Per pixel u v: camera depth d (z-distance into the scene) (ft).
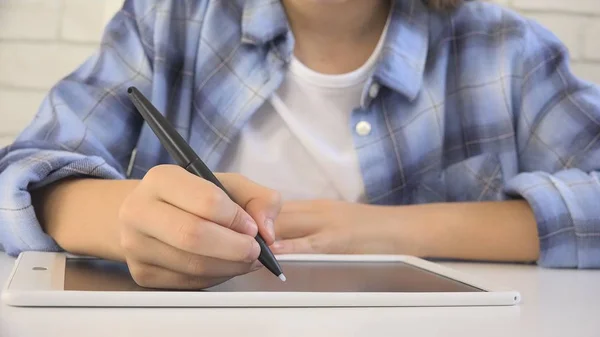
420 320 1.22
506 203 2.41
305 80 2.85
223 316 1.20
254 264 1.45
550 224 2.23
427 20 2.99
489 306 1.38
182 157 1.54
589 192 2.31
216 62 2.90
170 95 2.93
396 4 2.94
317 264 1.86
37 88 4.32
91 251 1.80
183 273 1.41
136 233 1.41
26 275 1.46
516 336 1.13
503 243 2.27
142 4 3.04
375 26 2.95
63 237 1.87
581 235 2.22
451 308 1.35
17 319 1.13
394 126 2.84
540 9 4.57
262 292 1.29
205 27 2.94
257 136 2.88
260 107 2.87
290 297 1.29
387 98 2.85
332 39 2.90
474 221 2.32
